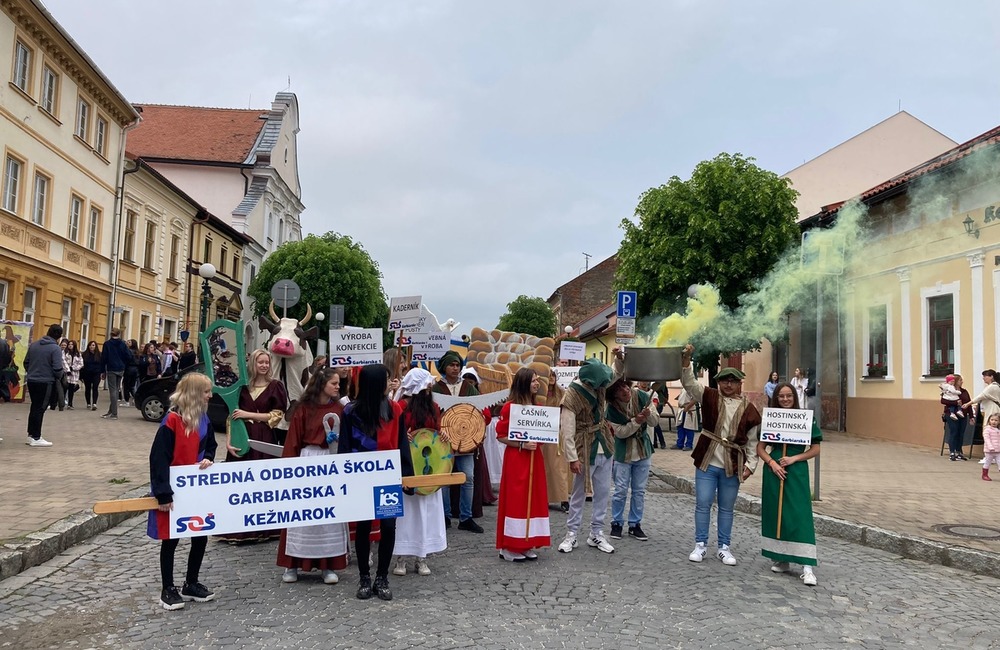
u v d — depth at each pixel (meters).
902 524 8.58
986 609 5.95
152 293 30.44
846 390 21.53
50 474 9.31
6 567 5.80
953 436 15.09
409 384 6.46
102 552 6.71
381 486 5.64
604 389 7.57
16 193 20.34
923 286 18.16
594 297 64.56
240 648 4.58
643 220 22.06
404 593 5.78
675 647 4.77
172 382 16.42
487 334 10.56
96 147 25.17
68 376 17.84
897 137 28.48
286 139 50.50
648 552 7.45
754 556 7.46
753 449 7.02
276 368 8.56
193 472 5.33
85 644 4.62
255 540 7.33
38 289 21.55
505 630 4.98
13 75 19.94
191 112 48.00
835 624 5.38
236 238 40.81
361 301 36.88
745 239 20.70
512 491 6.86
